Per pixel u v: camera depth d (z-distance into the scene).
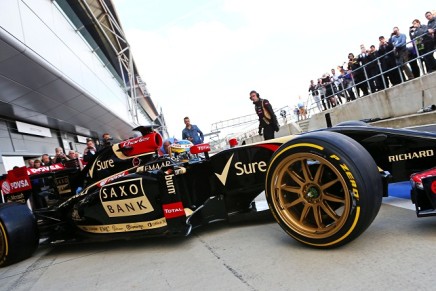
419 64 8.91
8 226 3.13
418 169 2.43
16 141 12.55
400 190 3.40
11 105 11.07
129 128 27.11
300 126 17.27
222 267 2.13
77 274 2.56
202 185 3.14
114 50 21.94
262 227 2.93
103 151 3.61
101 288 2.17
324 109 14.74
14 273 2.92
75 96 13.81
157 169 2.97
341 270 1.78
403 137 2.41
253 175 3.04
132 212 3.00
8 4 8.64
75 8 15.21
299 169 2.46
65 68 12.36
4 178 4.01
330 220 2.35
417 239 2.01
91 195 3.26
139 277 2.24
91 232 3.36
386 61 10.09
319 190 2.11
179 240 2.97
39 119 14.01
